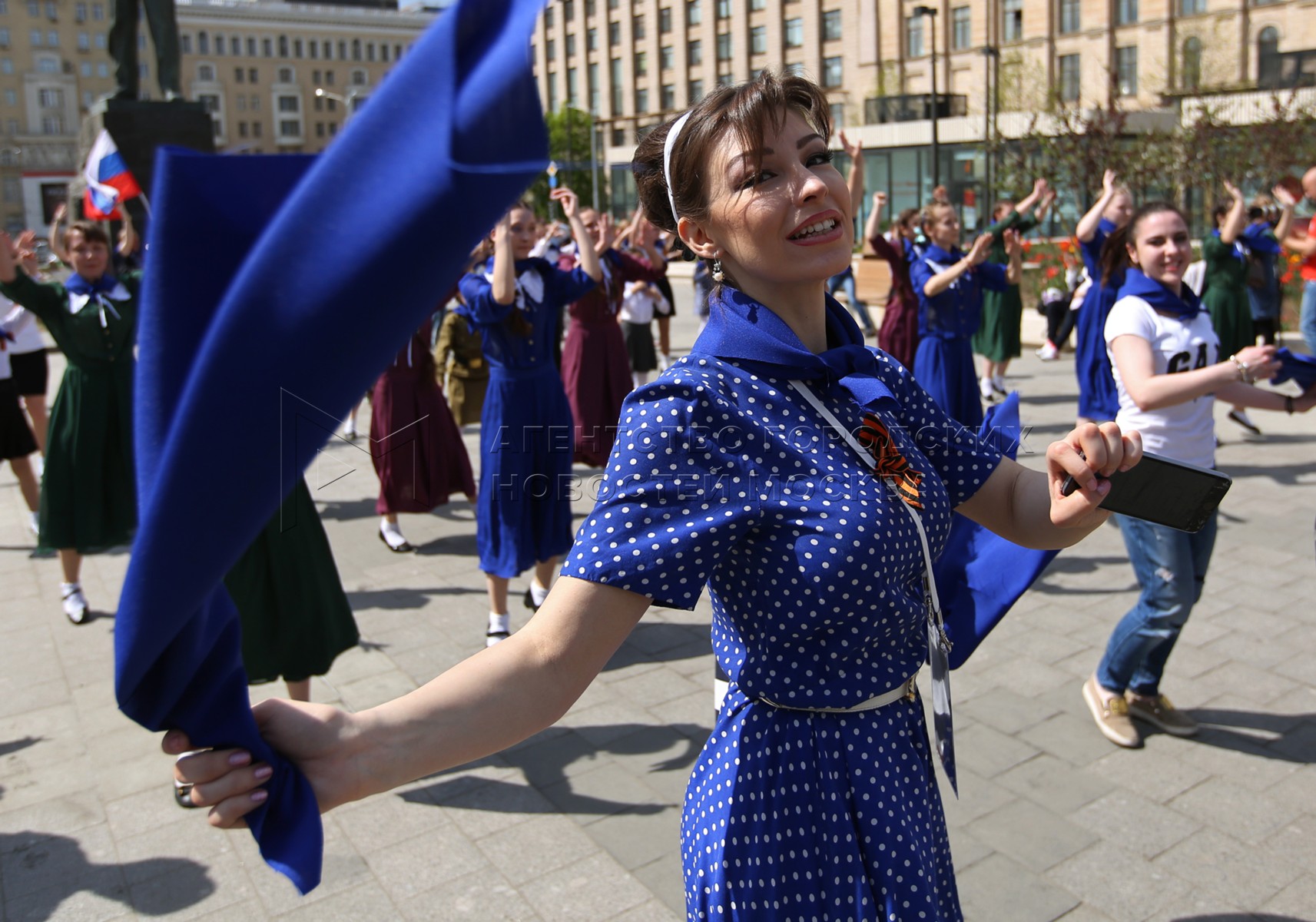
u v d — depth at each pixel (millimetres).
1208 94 24688
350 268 707
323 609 3672
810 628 1442
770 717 1518
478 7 725
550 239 7117
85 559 6273
